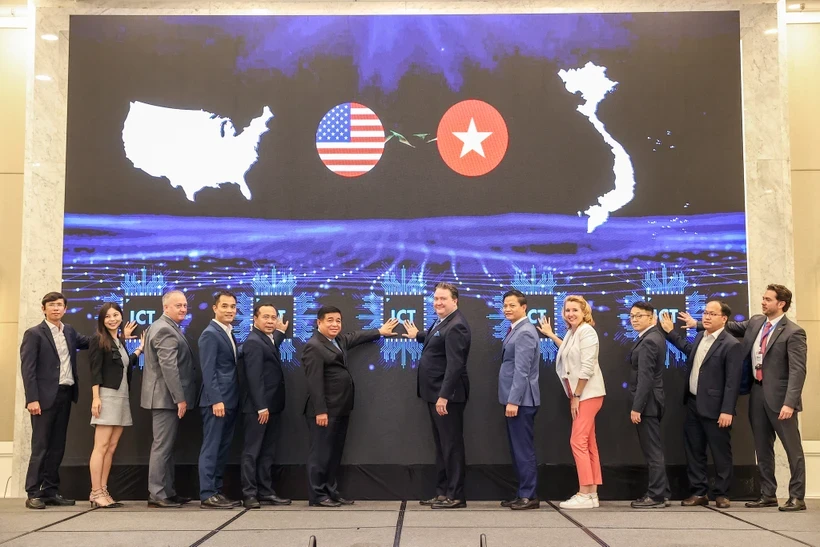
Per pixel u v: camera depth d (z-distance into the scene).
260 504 6.87
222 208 7.57
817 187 8.37
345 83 7.68
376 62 7.70
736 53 7.68
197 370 7.38
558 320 7.46
